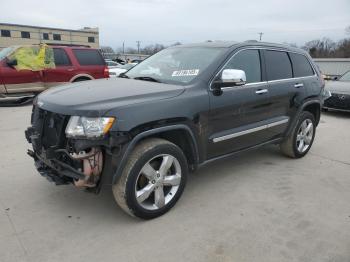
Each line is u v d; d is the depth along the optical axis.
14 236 3.11
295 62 5.19
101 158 3.13
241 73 3.63
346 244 3.13
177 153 3.46
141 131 3.15
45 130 3.37
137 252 2.94
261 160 5.37
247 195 4.08
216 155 4.04
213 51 4.18
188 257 2.89
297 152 5.39
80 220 3.41
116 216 3.50
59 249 2.95
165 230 3.27
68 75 10.88
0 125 7.36
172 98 3.40
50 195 3.91
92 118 2.94
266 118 4.62
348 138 7.07
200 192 4.12
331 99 9.84
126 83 3.79
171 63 4.30
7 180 4.29
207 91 3.72
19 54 10.08
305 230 3.34
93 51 11.48
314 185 4.45
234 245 3.06
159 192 3.42
